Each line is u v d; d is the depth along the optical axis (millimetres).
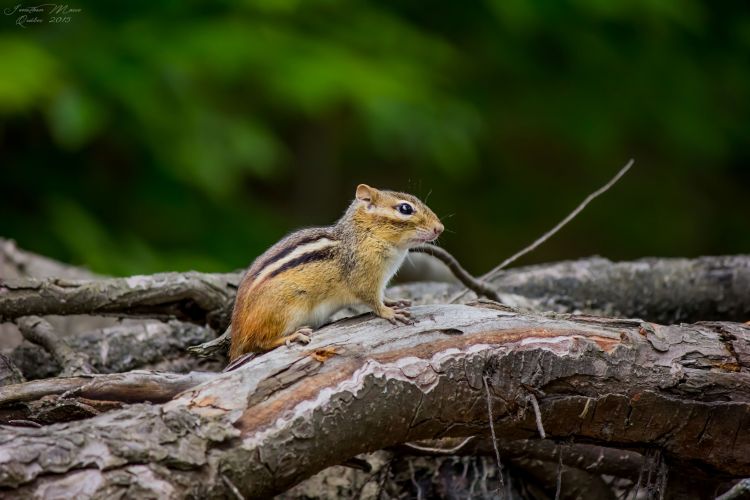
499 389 6668
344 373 6363
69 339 9273
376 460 8336
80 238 15180
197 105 16062
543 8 18969
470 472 8586
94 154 17266
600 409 6781
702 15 20516
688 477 7359
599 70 20828
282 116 21438
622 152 23703
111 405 6656
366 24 17891
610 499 8547
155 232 17422
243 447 5895
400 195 8289
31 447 5445
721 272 11148
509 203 22812
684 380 6777
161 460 5637
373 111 15578
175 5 16531
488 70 20844
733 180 24062
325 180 22859
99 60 15008
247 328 7582
